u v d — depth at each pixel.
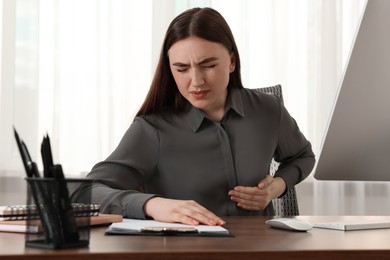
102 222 1.37
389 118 1.42
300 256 0.93
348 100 1.42
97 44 3.11
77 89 3.10
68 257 0.87
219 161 2.00
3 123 3.01
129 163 1.93
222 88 1.91
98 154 3.08
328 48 3.34
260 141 2.08
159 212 1.44
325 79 3.32
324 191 3.31
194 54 1.84
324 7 3.34
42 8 3.07
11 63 3.03
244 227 1.39
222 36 1.89
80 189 0.95
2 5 3.03
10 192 3.00
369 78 1.40
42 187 0.94
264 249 0.94
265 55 3.30
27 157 0.99
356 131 1.44
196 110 2.02
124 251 0.90
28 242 0.97
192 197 1.98
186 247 0.96
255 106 2.14
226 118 2.08
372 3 1.36
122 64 3.16
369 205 3.34
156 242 1.03
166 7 3.18
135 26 3.19
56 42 3.06
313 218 1.72
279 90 2.41
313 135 3.30
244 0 3.26
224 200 1.99
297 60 3.34
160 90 2.04
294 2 3.35
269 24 3.30
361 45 1.38
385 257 0.96
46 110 3.06
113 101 3.13
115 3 3.17
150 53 3.19
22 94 3.03
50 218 0.94
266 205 2.00
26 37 3.04
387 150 1.46
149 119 2.04
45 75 3.07
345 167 1.49
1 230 1.26
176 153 2.00
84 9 3.12
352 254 0.95
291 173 2.23
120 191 1.61
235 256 0.91
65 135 3.08
